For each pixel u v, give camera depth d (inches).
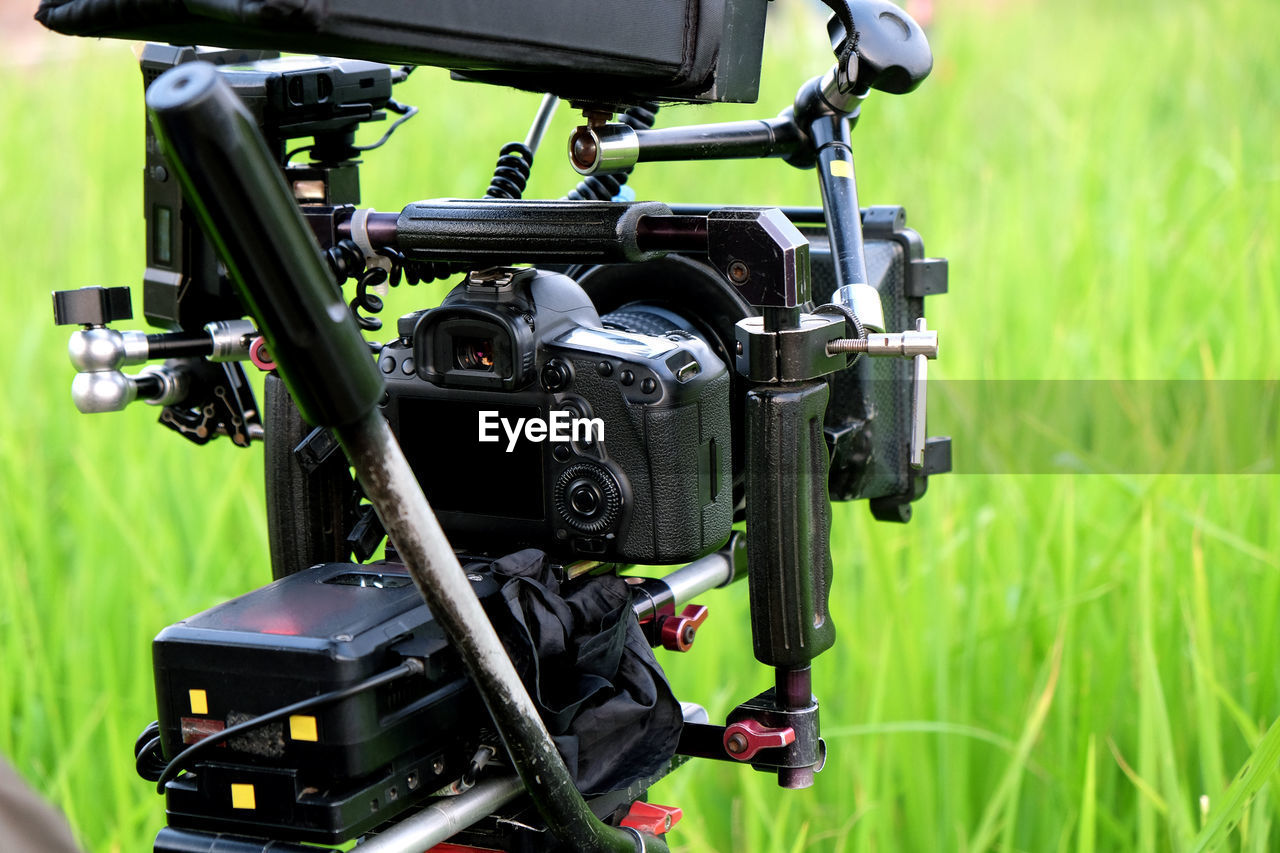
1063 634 120.5
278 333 52.7
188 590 154.0
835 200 84.9
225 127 49.0
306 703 57.9
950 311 191.5
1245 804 93.4
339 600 64.6
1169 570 134.1
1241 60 324.2
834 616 136.5
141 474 166.9
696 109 184.1
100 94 327.0
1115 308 186.1
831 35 85.1
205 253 81.5
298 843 61.2
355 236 75.0
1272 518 140.1
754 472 69.1
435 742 64.6
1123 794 125.9
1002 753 125.2
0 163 288.5
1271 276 182.2
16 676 144.5
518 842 67.7
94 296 77.4
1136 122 280.7
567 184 263.4
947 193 240.4
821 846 123.6
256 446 180.5
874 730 114.6
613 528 71.9
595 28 62.1
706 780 131.0
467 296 72.9
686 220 67.7
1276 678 125.4
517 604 66.8
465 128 292.2
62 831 55.1
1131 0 438.9
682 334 76.4
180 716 62.1
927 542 145.2
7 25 442.6
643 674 70.9
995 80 346.3
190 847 61.9
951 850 115.2
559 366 71.8
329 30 51.8
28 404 196.4
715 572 85.7
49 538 164.4
